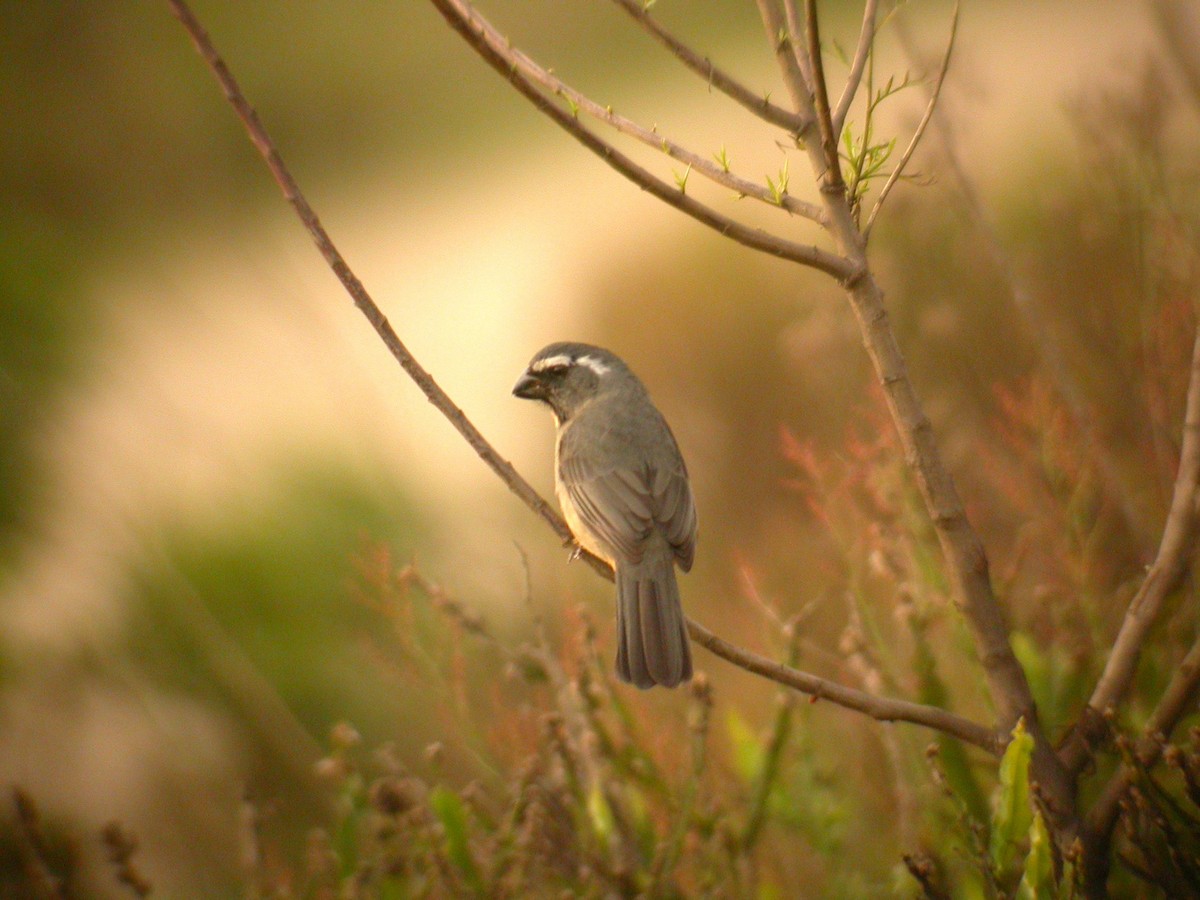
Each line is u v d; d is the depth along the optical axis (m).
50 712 11.66
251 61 37.59
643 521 9.40
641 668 8.59
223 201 19.92
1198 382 6.79
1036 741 6.62
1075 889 6.12
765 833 8.98
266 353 14.72
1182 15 9.23
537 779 8.21
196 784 11.12
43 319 13.84
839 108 6.44
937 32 14.34
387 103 36.06
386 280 27.09
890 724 8.34
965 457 10.79
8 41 20.23
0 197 19.45
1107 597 9.00
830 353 12.02
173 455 13.17
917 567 8.55
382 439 14.23
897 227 11.56
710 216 6.19
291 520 12.82
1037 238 11.90
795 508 13.89
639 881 7.84
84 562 12.32
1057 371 8.64
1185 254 9.25
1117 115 9.65
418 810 7.87
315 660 12.05
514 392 10.94
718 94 25.39
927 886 6.61
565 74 31.73
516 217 27.92
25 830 8.46
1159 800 6.36
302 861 10.38
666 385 16.81
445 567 12.89
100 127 20.00
